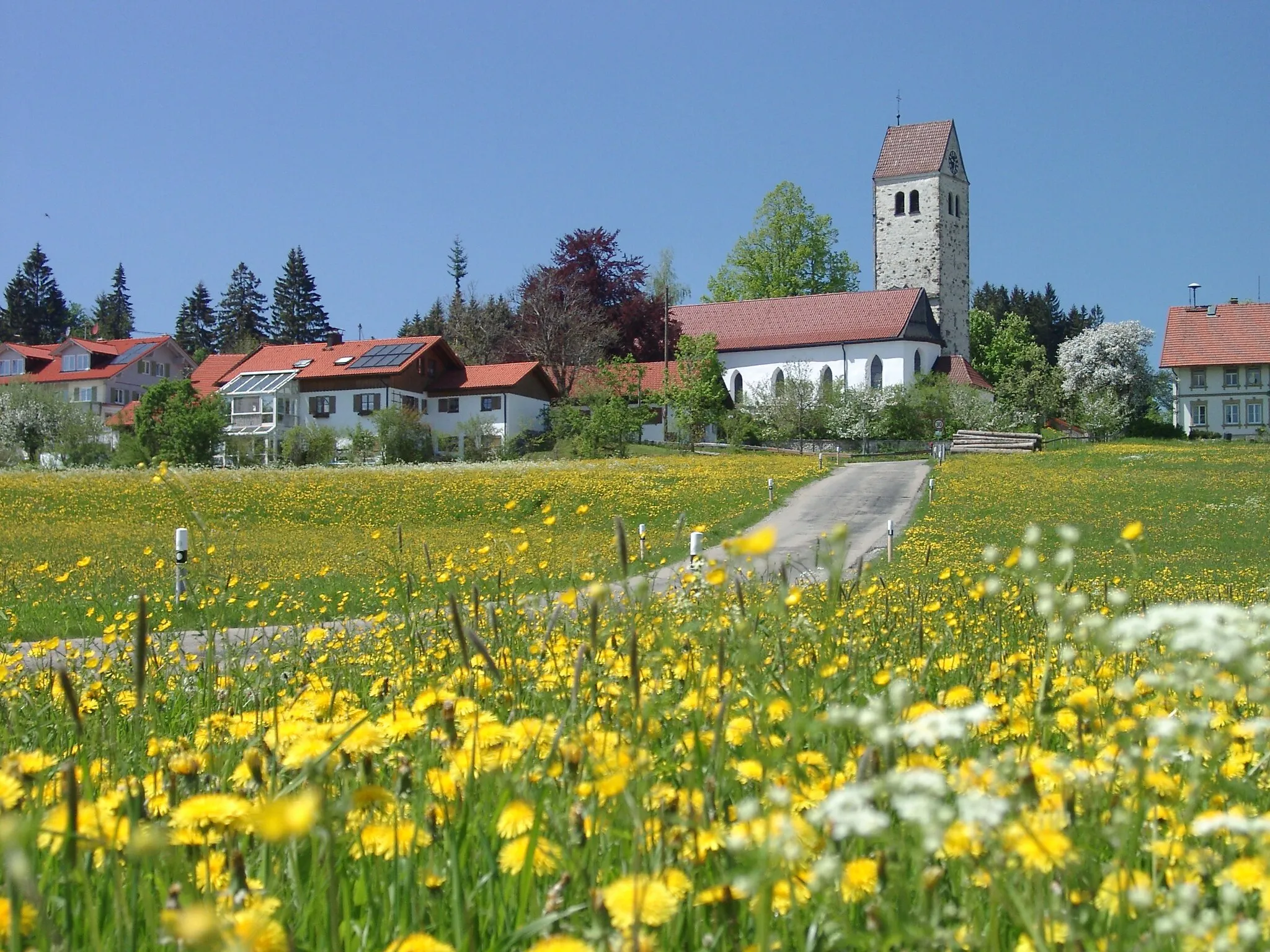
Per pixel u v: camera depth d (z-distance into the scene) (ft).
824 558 10.05
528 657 12.87
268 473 127.34
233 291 450.71
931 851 5.69
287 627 23.88
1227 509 99.55
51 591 45.80
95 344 296.92
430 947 5.33
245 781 8.64
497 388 223.71
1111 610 22.70
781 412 217.97
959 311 280.51
